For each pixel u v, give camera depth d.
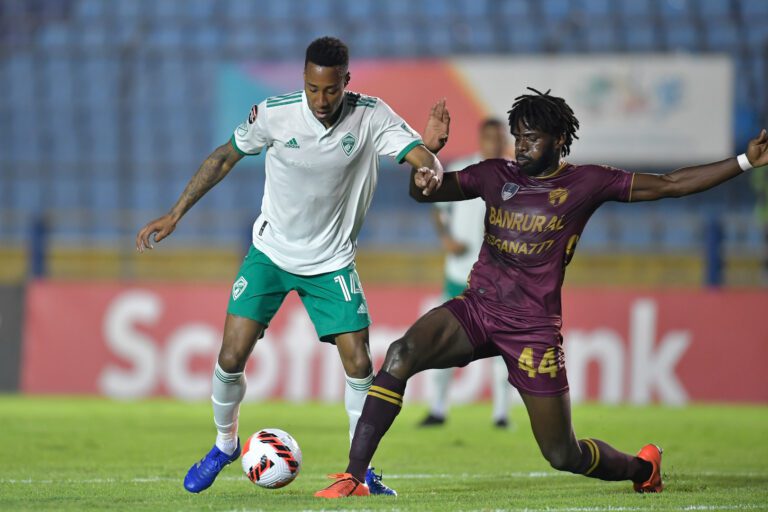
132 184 65.50
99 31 69.88
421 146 18.06
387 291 44.28
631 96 60.53
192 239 59.88
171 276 57.47
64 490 19.22
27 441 28.97
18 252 60.94
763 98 64.50
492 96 60.62
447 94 60.81
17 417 35.81
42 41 70.00
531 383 17.45
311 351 43.34
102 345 44.50
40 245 47.38
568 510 16.39
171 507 16.48
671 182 17.45
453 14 68.88
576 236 17.59
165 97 67.56
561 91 60.66
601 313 43.56
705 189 17.48
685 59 60.50
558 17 68.50
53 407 39.81
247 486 19.95
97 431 31.89
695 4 67.69
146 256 57.41
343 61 17.06
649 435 32.25
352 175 18.39
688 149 60.56
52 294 44.91
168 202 65.00
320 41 17.06
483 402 43.28
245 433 32.00
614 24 67.31
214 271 57.47
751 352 43.09
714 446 29.53
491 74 60.69
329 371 43.22
